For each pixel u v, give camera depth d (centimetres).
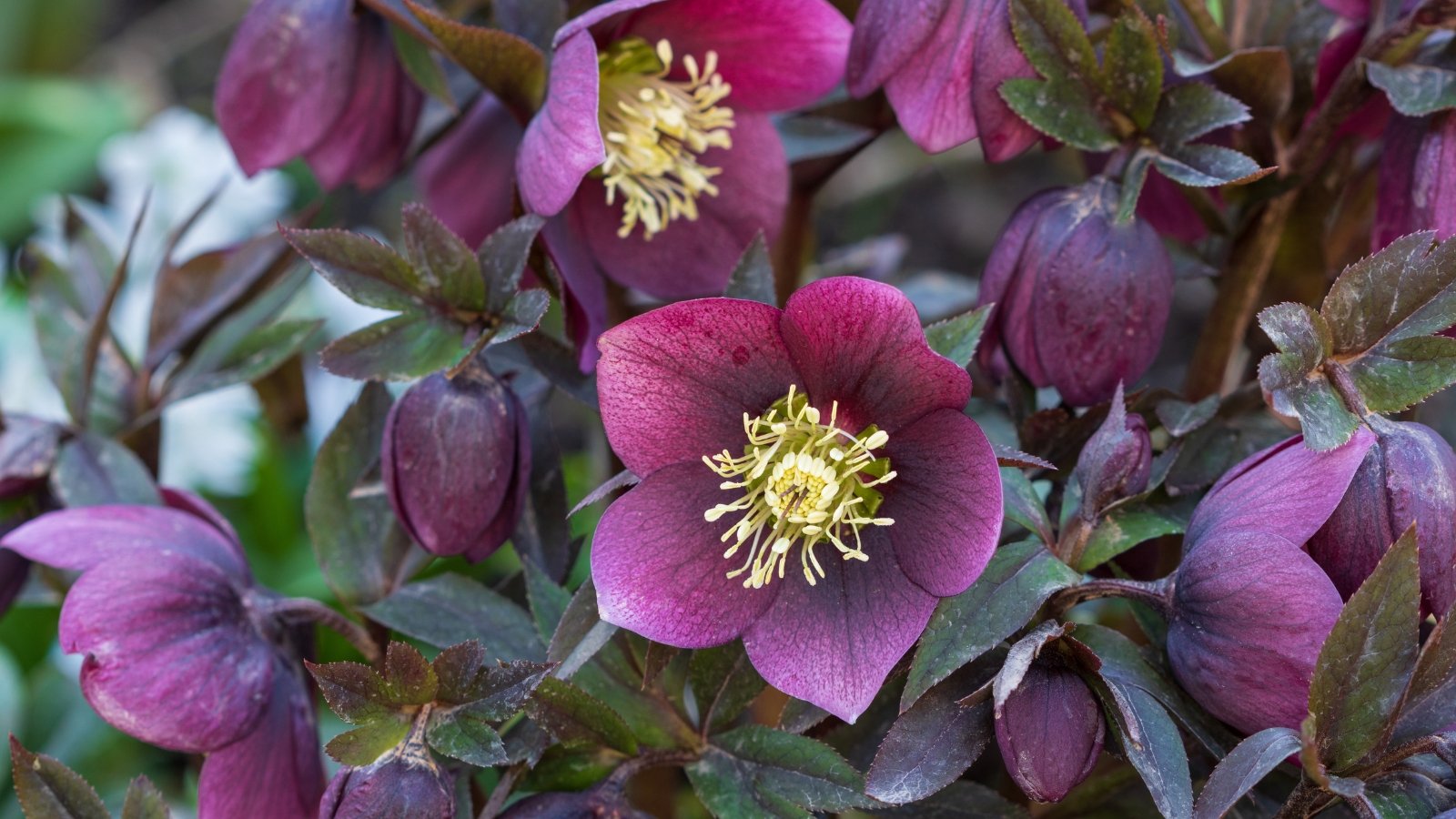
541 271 58
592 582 53
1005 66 55
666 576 53
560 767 55
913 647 53
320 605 57
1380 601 50
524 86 57
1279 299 62
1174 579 52
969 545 52
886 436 53
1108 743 53
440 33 56
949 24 55
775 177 61
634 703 55
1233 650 51
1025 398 57
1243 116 55
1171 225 61
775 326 52
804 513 53
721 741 55
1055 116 55
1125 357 55
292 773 56
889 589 53
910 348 52
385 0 58
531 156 55
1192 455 57
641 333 52
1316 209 60
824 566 53
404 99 61
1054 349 55
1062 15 55
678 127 59
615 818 53
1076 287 55
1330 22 59
